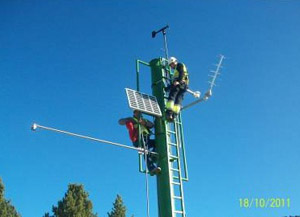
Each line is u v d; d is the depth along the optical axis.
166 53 12.39
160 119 11.35
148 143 11.15
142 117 11.15
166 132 11.14
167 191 10.47
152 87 12.09
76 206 36.12
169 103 10.99
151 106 11.20
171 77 12.02
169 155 10.91
